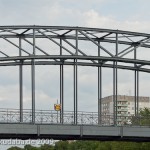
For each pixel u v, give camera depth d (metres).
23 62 72.81
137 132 71.88
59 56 71.75
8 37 72.75
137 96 77.06
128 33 75.25
